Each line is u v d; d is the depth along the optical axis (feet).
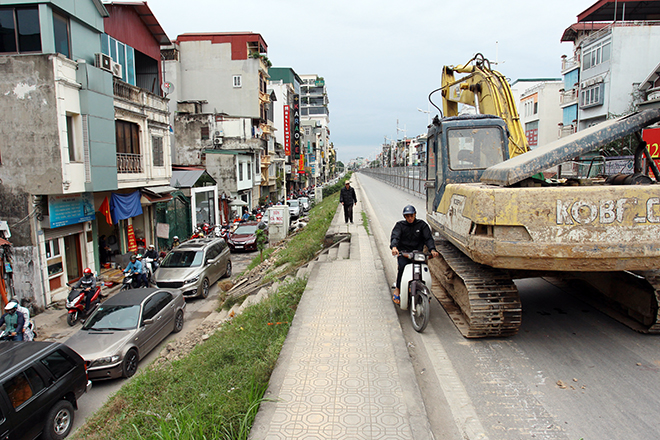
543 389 14.40
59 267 44.75
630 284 18.89
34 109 40.57
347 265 32.91
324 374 15.07
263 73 132.98
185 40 127.34
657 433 11.73
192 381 18.98
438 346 18.25
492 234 15.67
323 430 11.73
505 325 17.93
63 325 37.86
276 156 164.55
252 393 13.89
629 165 44.01
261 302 29.22
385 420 12.16
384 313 21.56
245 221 94.12
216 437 11.87
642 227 14.58
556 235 14.79
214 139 112.47
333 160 522.06
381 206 81.51
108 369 26.18
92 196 49.26
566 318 20.74
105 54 51.52
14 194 40.98
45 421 19.61
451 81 31.86
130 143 56.85
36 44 40.81
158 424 15.05
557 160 15.35
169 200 68.18
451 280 21.74
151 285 48.70
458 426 12.53
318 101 395.34
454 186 19.54
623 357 16.31
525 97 150.10
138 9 60.95
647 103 53.83
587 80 105.29
